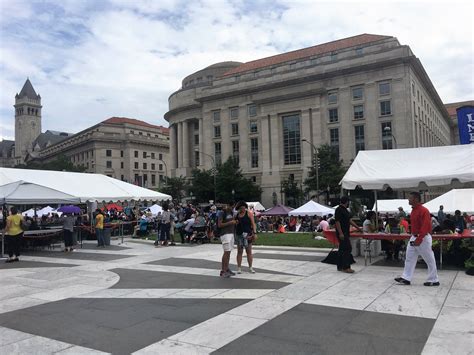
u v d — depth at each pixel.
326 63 63.62
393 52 57.56
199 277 9.62
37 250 16.78
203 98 77.06
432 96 78.56
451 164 11.38
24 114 159.38
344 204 10.09
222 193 61.09
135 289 8.39
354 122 60.69
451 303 6.71
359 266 10.91
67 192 19.52
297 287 8.21
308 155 64.69
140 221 24.47
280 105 68.19
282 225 30.58
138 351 4.80
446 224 12.52
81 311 6.70
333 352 4.65
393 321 5.77
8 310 6.86
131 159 106.44
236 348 4.84
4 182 19.14
